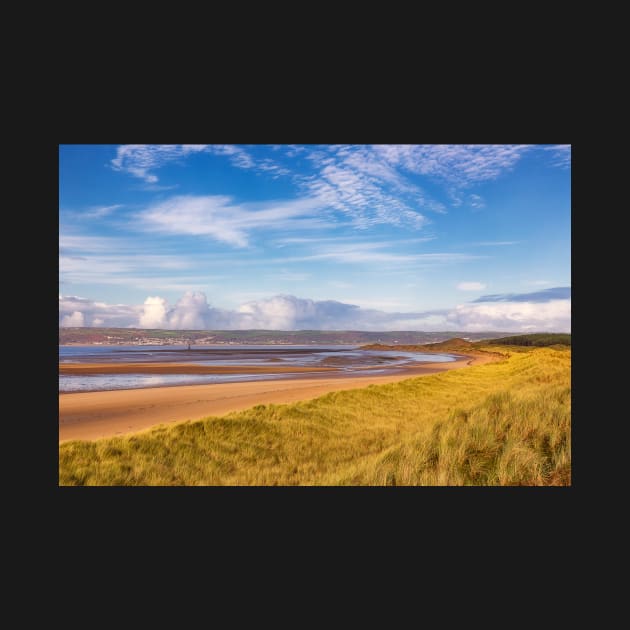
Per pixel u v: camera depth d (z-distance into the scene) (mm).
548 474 8227
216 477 11641
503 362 51781
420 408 21562
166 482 11148
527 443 9547
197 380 44531
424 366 72750
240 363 78375
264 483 11062
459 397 25000
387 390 25734
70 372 55000
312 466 12484
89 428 19016
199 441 14047
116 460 12117
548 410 10938
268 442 14617
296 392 31641
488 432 10406
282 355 120312
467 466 9148
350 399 22281
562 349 49250
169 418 21312
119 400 27938
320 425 16875
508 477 8328
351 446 14531
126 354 123750
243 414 17172
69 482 10594
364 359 101062
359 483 9234
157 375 50969
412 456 9984
